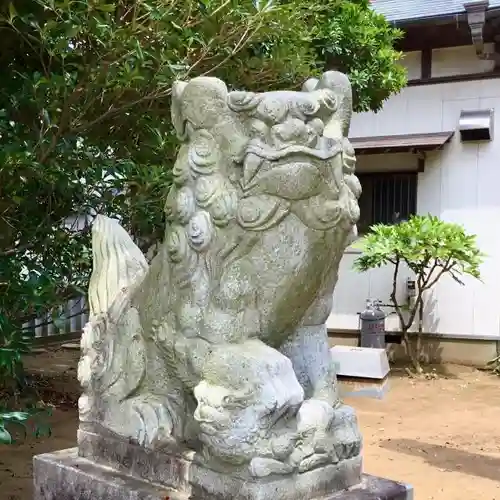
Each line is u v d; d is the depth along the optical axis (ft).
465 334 19.95
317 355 4.86
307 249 4.29
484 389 17.11
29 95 7.74
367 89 16.14
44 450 10.55
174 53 8.00
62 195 8.69
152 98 8.14
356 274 20.97
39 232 8.34
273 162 4.12
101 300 5.71
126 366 5.17
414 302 20.24
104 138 9.22
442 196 20.26
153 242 10.14
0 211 7.86
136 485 4.79
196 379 4.51
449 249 16.94
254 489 4.11
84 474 5.09
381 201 20.99
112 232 6.09
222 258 4.42
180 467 4.64
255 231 4.25
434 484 9.94
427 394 16.46
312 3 9.41
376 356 16.24
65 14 7.67
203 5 8.01
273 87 10.09
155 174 8.32
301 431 4.34
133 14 7.98
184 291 4.57
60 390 14.37
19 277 7.57
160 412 4.84
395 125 20.79
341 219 4.26
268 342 4.65
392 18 19.27
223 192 4.37
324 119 4.37
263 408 4.10
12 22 7.41
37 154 7.64
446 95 20.20
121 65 7.89
